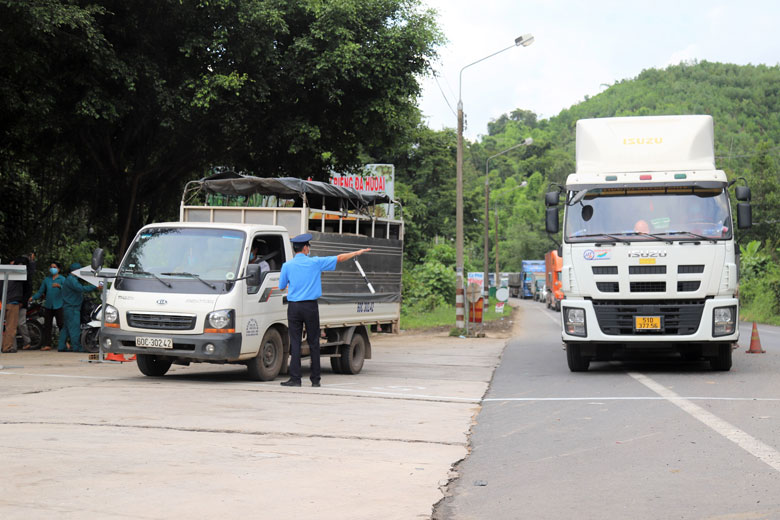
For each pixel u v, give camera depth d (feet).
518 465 24.40
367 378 49.75
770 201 267.39
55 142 76.59
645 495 20.62
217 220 50.29
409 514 18.78
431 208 195.00
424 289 172.14
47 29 58.13
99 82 68.33
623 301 50.75
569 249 51.49
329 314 49.49
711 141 53.26
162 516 18.19
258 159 87.56
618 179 51.60
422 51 80.79
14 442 26.02
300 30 78.54
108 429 28.63
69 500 19.31
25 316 66.64
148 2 68.28
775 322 153.58
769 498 20.12
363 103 81.25
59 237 90.53
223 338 42.63
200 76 72.23
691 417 32.76
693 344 50.67
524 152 615.98
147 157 80.74
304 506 19.27
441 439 28.37
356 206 56.49
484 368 57.41
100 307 63.10
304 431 29.32
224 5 69.62
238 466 23.32
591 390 42.86
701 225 50.37
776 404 36.45
